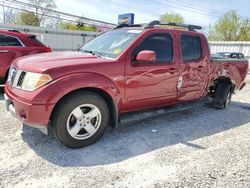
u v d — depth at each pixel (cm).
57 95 284
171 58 400
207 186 250
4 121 397
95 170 271
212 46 2912
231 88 568
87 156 302
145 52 335
